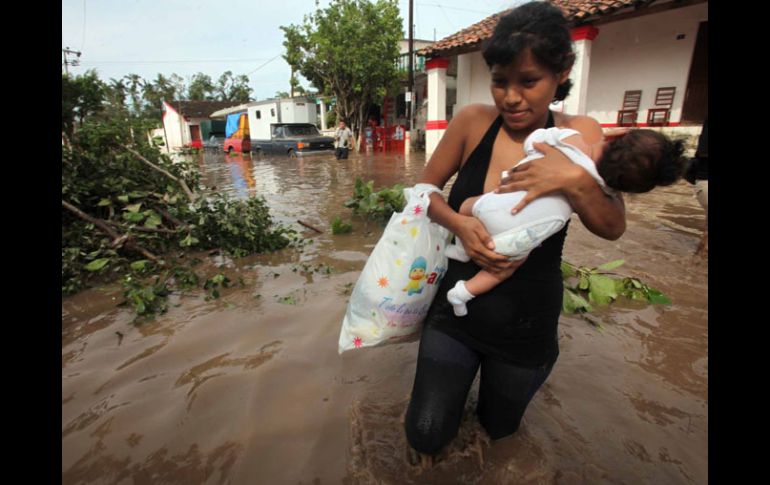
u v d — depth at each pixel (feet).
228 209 17.88
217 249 17.34
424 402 5.62
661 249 15.70
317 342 10.03
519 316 5.44
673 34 33.55
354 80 69.46
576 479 6.25
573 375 8.62
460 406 5.78
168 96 190.49
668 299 11.62
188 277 13.73
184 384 8.68
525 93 4.82
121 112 30.40
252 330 10.70
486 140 5.59
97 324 11.34
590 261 14.67
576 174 4.73
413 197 5.89
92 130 18.75
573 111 35.29
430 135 53.16
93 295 13.24
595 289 11.90
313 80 75.82
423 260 5.77
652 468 6.44
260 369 9.07
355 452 6.79
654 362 9.03
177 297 12.89
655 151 4.38
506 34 4.68
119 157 18.83
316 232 19.66
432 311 6.04
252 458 6.79
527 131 5.44
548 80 4.79
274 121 81.61
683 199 23.80
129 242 15.74
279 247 17.37
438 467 6.40
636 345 9.68
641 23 34.94
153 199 18.49
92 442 7.18
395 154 63.72
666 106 34.78
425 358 5.80
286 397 8.18
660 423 7.32
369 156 61.00
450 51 45.88
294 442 7.07
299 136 64.08
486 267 5.25
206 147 93.35
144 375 9.02
